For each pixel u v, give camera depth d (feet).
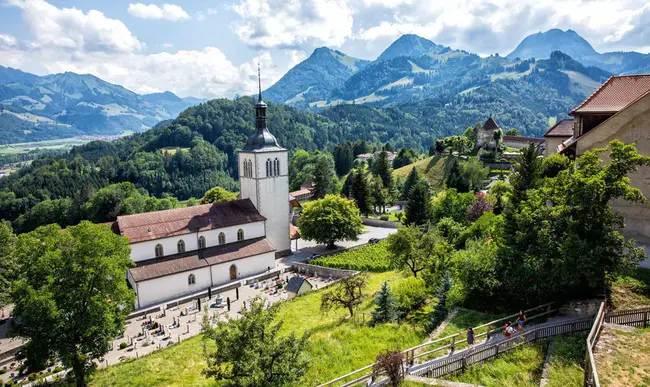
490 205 243.81
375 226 348.79
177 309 193.36
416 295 141.38
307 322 150.30
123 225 207.10
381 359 78.84
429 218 274.16
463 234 199.41
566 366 75.05
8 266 198.29
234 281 223.71
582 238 96.99
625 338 77.25
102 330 123.44
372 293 172.65
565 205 100.17
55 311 112.06
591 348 69.10
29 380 139.03
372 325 122.93
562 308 100.12
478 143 507.71
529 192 115.75
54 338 119.44
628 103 139.03
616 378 65.26
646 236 131.13
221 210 239.71
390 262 220.43
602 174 96.37
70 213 443.73
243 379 70.95
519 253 110.83
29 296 112.98
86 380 127.65
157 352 148.77
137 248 203.21
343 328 122.93
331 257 255.29
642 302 96.73
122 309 135.64
